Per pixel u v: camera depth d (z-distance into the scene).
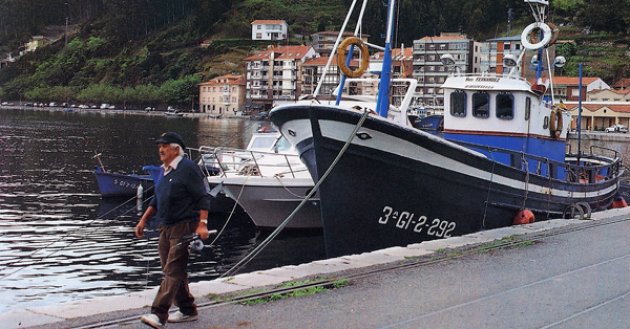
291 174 20.70
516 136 16.84
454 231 15.22
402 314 7.91
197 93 161.75
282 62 143.00
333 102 18.94
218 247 19.09
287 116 14.30
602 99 109.25
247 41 172.75
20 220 23.45
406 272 10.15
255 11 187.12
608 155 66.56
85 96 177.75
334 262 10.70
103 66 192.12
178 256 7.04
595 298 8.77
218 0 188.38
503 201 15.93
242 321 7.48
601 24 140.00
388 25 15.80
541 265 10.80
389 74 15.78
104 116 137.62
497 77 17.02
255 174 21.50
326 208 14.04
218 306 8.04
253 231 21.27
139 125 103.06
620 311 8.17
